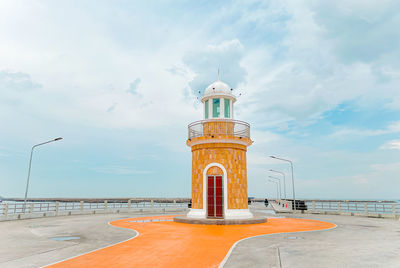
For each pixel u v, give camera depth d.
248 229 17.53
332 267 8.16
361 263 8.61
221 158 22.05
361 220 25.86
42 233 16.06
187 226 19.11
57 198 162.25
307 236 14.65
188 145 24.30
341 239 13.65
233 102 24.61
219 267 8.38
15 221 23.69
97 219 25.38
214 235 14.82
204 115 24.28
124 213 34.69
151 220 24.11
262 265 8.55
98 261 9.19
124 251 10.71
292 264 8.52
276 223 21.77
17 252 10.65
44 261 9.20
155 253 10.37
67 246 11.84
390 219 27.33
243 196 22.34
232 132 22.91
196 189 22.50
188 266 8.62
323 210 36.16
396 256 9.60
